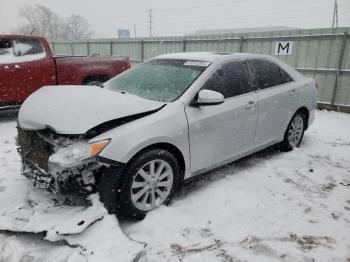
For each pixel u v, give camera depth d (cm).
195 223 325
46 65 706
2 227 290
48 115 320
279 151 533
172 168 342
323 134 677
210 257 279
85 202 327
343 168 483
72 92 364
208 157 381
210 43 1247
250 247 295
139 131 311
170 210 340
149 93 387
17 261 260
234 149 416
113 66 817
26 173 346
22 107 367
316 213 354
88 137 299
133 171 309
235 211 348
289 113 500
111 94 362
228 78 411
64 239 272
